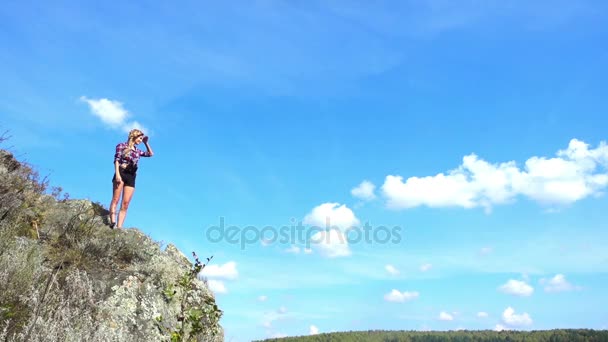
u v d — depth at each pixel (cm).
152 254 807
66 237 742
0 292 496
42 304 501
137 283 684
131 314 622
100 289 634
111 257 748
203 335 698
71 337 470
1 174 772
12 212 718
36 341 440
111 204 898
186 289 716
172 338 633
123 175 932
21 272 538
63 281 596
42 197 853
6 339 432
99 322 551
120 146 941
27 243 653
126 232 854
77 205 885
